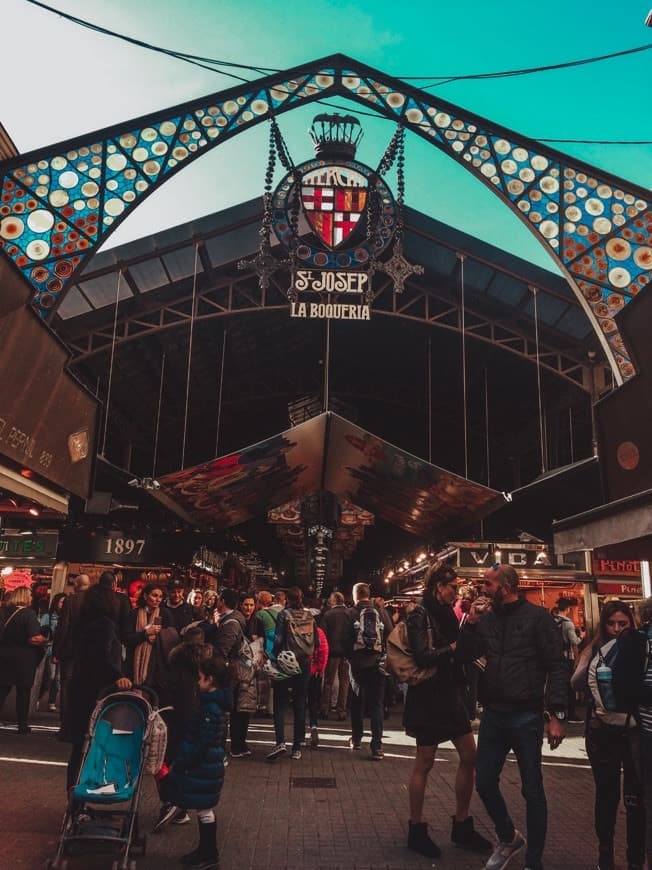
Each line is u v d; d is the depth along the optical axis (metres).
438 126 9.56
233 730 8.21
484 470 33.69
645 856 4.37
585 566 18.47
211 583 21.38
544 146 9.43
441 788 6.84
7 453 5.57
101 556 16.83
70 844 4.23
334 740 9.76
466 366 26.17
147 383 24.69
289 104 9.30
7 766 7.04
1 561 16.84
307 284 9.55
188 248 18.92
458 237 19.08
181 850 4.80
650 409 6.42
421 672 5.02
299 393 29.00
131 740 4.65
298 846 4.91
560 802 6.39
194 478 13.60
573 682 4.85
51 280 8.20
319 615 11.21
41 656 9.58
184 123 9.02
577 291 8.99
